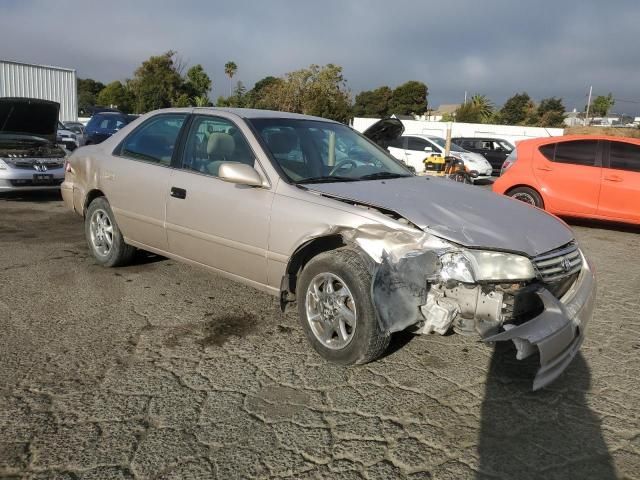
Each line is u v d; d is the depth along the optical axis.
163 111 5.20
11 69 23.05
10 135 10.80
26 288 5.04
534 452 2.82
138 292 5.01
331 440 2.86
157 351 3.83
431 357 3.85
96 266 5.78
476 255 3.28
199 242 4.51
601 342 4.29
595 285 3.84
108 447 2.74
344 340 3.57
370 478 2.57
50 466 2.59
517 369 3.72
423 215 3.50
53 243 6.79
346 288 3.48
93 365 3.59
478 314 3.29
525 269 3.30
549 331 3.13
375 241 3.45
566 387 3.52
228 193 4.23
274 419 3.04
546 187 9.20
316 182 4.07
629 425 3.10
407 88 73.44
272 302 4.82
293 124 4.66
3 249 6.43
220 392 3.30
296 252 3.81
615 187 8.66
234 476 2.56
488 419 3.11
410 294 3.30
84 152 5.88
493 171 21.31
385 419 3.07
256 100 44.22
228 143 4.44
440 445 2.85
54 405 3.10
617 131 42.41
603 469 2.71
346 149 4.74
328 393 3.33
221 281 5.37
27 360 3.63
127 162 5.21
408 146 18.95
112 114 18.73
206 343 3.98
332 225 3.62
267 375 3.53
